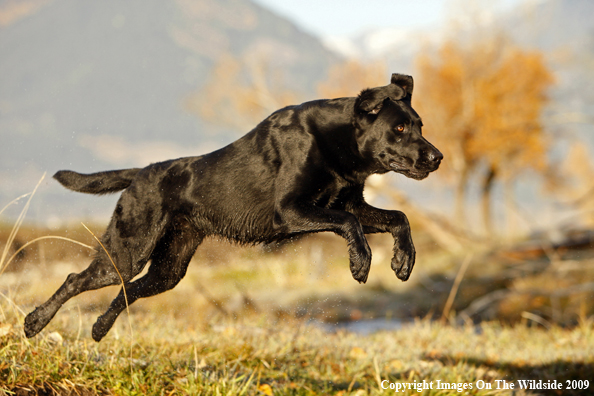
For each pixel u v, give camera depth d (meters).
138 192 5.20
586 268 14.77
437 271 18.52
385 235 21.89
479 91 23.59
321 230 4.71
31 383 4.03
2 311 5.12
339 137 4.83
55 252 11.66
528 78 23.41
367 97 4.68
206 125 26.75
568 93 23.61
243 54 25.81
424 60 24.44
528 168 26.19
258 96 25.17
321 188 4.89
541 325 11.48
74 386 4.11
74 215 13.64
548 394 5.58
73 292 4.99
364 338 7.76
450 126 24.08
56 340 5.09
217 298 11.98
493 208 34.94
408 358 6.45
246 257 16.89
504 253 18.17
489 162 25.09
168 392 4.29
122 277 5.10
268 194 4.97
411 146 4.70
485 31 24.55
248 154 5.05
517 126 23.73
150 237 5.19
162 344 5.55
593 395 5.51
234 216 5.12
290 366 5.48
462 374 5.55
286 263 17.03
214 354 5.42
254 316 8.78
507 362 6.52
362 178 5.06
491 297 13.04
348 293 15.67
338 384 5.08
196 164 5.25
